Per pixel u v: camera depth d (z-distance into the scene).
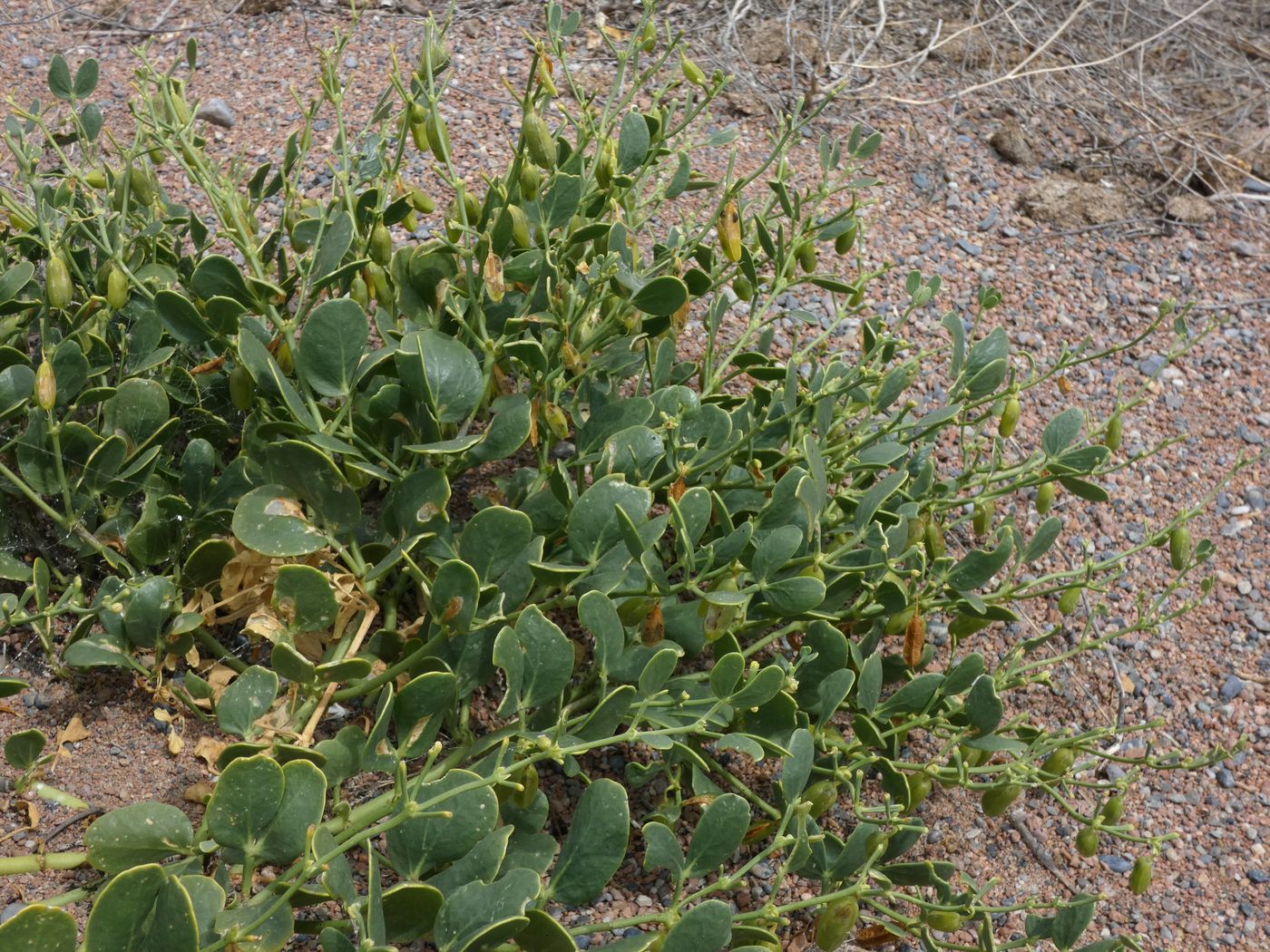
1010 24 1.12
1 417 0.56
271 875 0.52
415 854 0.48
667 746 0.48
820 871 0.54
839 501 0.60
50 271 0.55
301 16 1.01
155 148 0.63
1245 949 0.60
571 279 0.61
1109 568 0.73
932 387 0.79
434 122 0.59
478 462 0.56
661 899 0.57
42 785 0.52
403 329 0.61
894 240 0.88
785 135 0.63
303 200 0.67
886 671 0.61
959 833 0.62
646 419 0.57
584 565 0.57
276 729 0.54
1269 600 0.73
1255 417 0.82
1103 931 0.60
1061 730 0.62
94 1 1.03
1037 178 0.96
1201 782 0.65
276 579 0.52
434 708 0.51
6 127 0.65
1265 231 0.95
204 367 0.59
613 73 0.97
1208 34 1.16
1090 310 0.87
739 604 0.52
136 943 0.44
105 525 0.58
